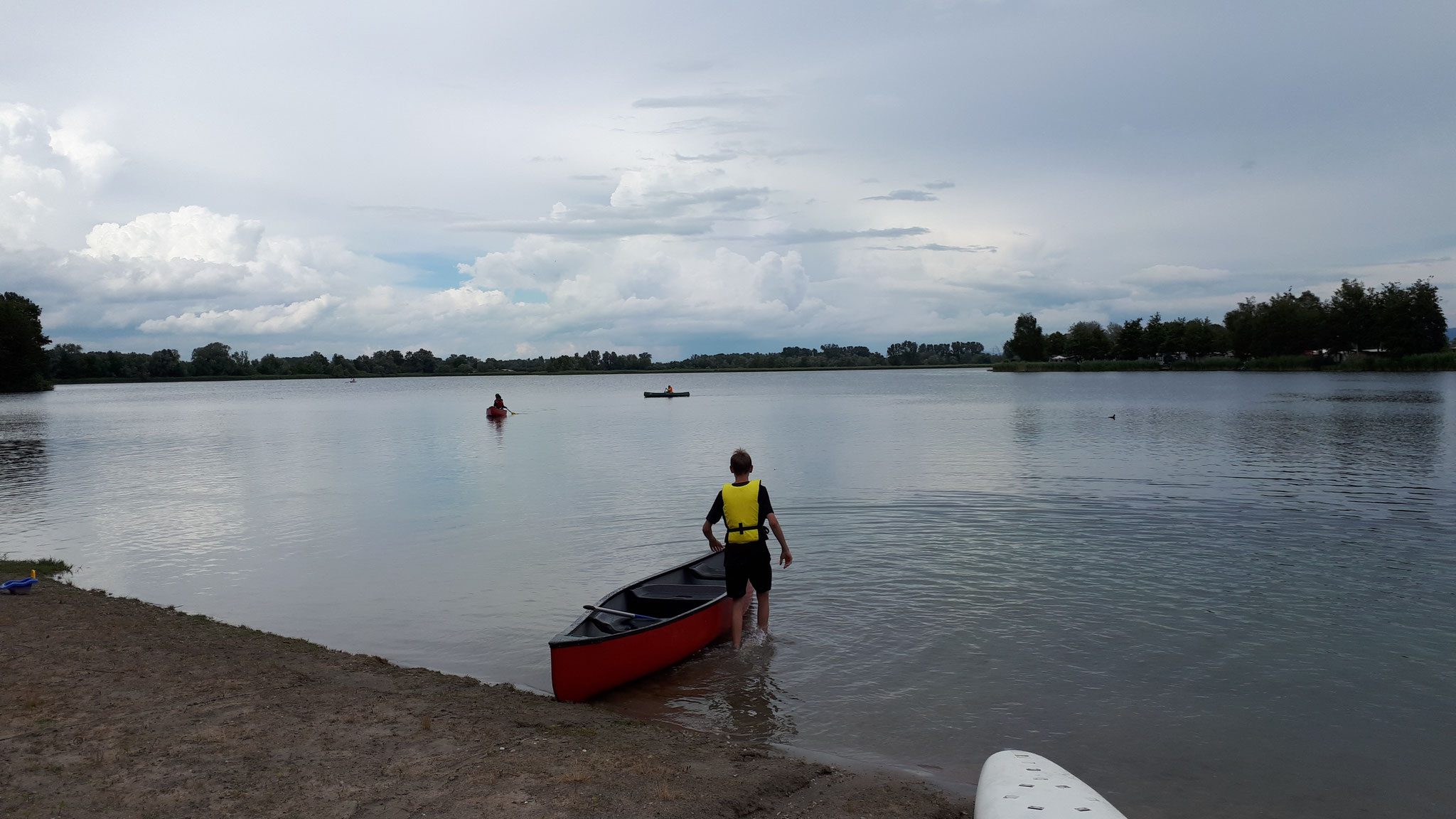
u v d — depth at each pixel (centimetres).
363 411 5894
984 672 777
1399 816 532
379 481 2150
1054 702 709
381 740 576
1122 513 1526
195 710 630
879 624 917
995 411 4556
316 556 1309
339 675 745
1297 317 10306
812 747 627
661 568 1211
